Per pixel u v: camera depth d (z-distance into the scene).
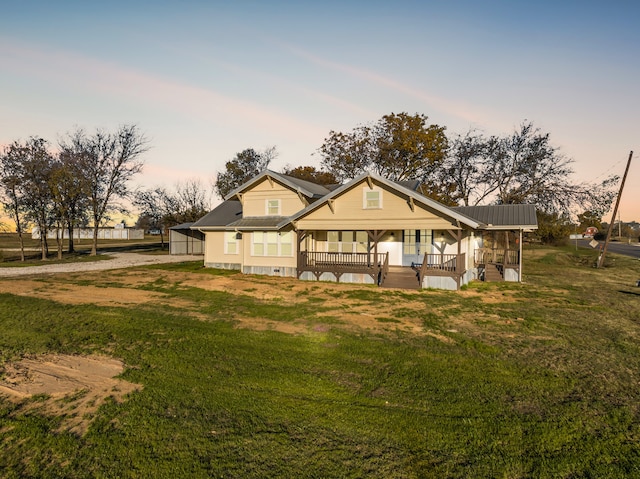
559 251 40.94
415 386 6.68
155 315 11.80
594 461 4.61
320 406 5.89
